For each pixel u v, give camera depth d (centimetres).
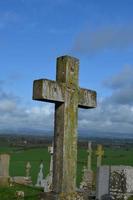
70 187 1130
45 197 1118
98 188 2158
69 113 1143
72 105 1155
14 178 2942
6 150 9988
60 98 1118
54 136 1145
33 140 15012
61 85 1123
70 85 1149
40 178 3078
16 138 15675
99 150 3142
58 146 1131
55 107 1153
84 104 1206
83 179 3041
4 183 2466
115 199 2019
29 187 2503
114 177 2052
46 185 2511
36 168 5341
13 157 7650
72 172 1138
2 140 14225
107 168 2128
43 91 1071
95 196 2183
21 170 4991
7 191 2208
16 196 2062
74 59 1166
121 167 2072
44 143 13825
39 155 8512
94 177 3006
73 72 1163
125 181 2012
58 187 1116
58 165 1124
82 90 1198
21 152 9406
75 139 1155
